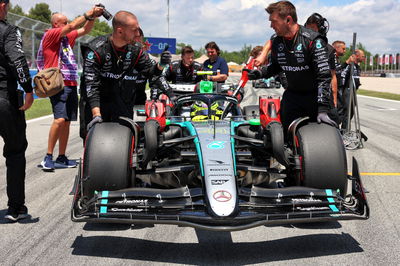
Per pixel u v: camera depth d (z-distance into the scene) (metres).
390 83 42.75
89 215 3.05
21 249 3.25
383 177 5.38
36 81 3.94
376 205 4.24
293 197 3.24
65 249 3.25
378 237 3.42
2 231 3.63
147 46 5.82
